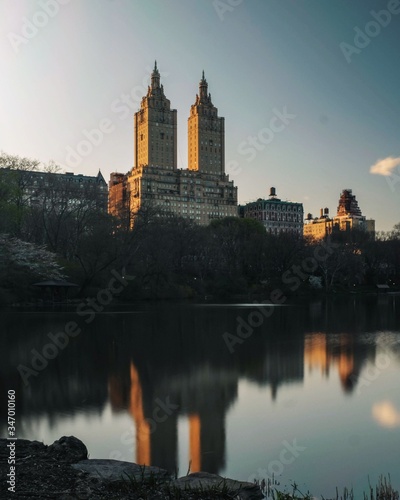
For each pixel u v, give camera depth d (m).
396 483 14.51
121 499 10.56
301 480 14.73
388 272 152.62
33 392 24.58
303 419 20.62
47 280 82.62
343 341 43.50
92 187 102.12
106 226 91.19
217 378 28.06
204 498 10.94
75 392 24.66
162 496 10.92
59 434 18.36
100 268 92.06
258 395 24.45
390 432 19.06
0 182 75.06
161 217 116.12
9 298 76.44
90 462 12.91
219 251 119.56
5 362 32.41
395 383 27.09
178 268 114.81
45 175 103.69
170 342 42.25
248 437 18.36
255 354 36.34
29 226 94.62
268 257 123.56
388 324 58.38
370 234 171.00
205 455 16.59
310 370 30.47
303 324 58.28
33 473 11.94
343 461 16.22
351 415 21.25
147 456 16.36
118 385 26.14
